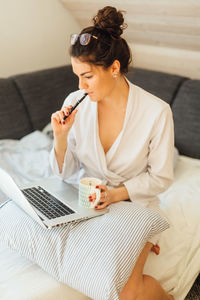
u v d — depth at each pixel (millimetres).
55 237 1319
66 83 2787
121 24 1393
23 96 2553
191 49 2594
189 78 2609
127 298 1305
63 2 2928
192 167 2256
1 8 2668
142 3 2373
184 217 1773
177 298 1529
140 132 1517
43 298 1256
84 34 1312
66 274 1273
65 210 1403
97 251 1262
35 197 1493
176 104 2492
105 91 1408
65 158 1571
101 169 1567
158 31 2602
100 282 1213
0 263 1378
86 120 1547
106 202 1424
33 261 1352
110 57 1360
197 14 2193
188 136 2412
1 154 2236
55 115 1499
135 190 1501
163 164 1520
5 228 1392
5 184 1393
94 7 2742
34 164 2180
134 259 1271
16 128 2477
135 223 1326
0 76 2809
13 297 1232
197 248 1638
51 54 3066
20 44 2848
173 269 1537
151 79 2650
